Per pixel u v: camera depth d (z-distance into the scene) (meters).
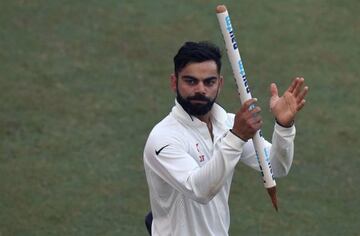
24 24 45.28
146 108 39.28
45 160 35.47
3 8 46.50
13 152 35.91
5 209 32.34
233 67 19.89
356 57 44.06
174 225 20.75
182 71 20.03
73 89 40.41
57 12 46.34
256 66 42.88
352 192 34.09
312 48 44.62
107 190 33.75
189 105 20.22
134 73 41.91
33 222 31.59
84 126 37.78
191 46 19.95
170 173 19.89
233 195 33.78
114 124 38.00
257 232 31.42
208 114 20.77
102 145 36.59
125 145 36.66
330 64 43.38
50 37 44.34
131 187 34.00
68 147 36.34
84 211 32.38
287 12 47.50
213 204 20.77
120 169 35.12
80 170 34.97
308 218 32.41
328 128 38.34
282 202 33.34
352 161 36.09
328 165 35.81
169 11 47.03
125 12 46.72
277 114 20.36
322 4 48.44
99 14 46.41
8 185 33.81
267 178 20.45
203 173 19.08
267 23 46.44
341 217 32.50
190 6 47.59
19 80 40.84
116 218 32.00
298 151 36.69
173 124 20.45
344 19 47.22
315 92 41.03
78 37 44.47
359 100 40.53
